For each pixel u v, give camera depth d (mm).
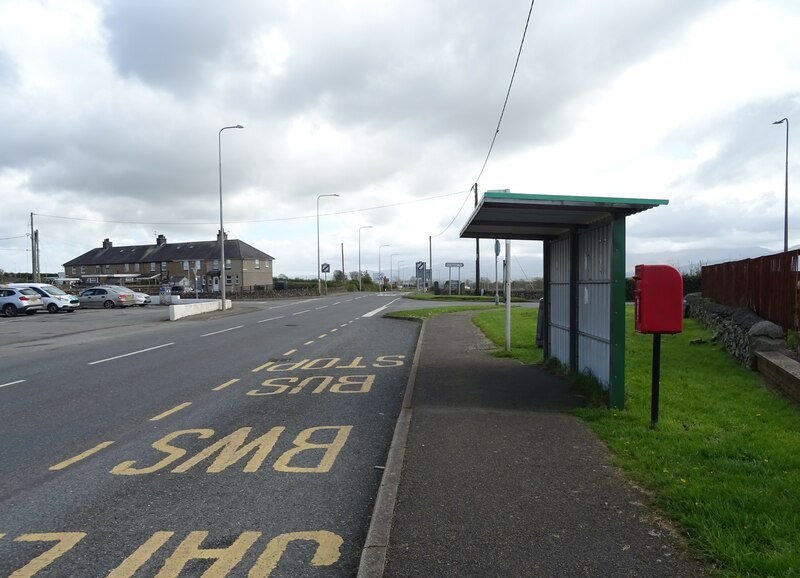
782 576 2977
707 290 16062
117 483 4969
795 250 8930
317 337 17234
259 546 3779
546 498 4223
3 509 4445
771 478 4379
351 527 4062
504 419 6527
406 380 9797
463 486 4492
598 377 7742
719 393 7375
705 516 3729
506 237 10562
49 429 6793
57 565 3555
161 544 3820
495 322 18859
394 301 44125
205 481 4988
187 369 11219
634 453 5113
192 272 86875
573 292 8883
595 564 3264
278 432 6531
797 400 6777
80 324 24641
